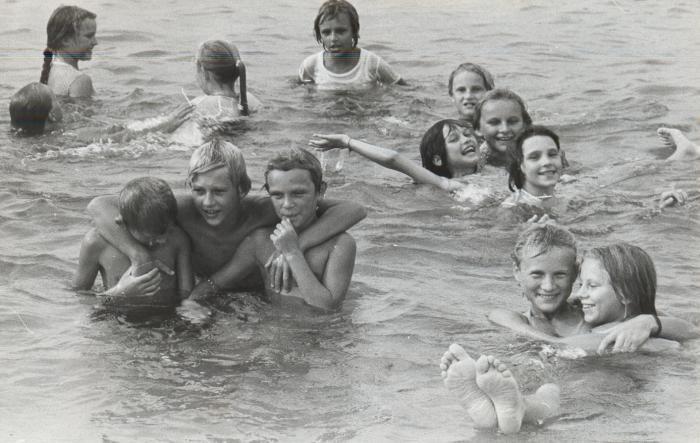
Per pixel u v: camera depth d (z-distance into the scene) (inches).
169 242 262.8
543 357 228.4
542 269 240.2
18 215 316.2
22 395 208.8
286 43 573.6
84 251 262.7
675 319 240.5
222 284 266.1
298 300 257.4
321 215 267.1
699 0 693.9
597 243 298.8
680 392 212.5
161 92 470.9
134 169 366.0
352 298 262.4
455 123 362.3
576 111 442.9
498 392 193.3
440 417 202.2
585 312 241.3
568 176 357.1
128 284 257.3
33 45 563.2
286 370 222.7
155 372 220.5
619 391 213.0
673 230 309.1
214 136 401.4
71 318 248.4
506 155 372.8
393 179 359.9
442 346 235.0
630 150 393.1
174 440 191.6
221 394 211.0
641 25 624.1
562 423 199.3
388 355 230.2
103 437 192.1
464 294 266.2
